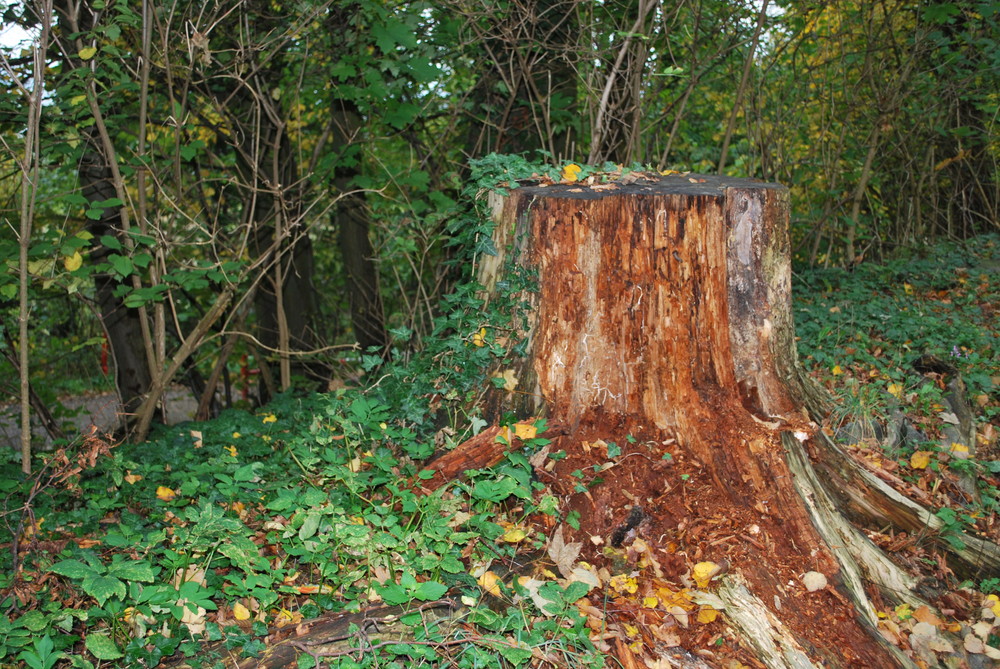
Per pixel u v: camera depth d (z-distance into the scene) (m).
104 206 4.77
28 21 5.57
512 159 4.39
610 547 3.42
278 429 5.16
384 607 3.00
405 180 6.40
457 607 2.98
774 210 3.84
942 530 3.88
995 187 10.86
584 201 3.80
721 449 3.67
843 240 9.48
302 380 8.38
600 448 3.73
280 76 7.48
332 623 2.93
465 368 4.07
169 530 3.59
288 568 3.36
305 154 9.16
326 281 11.47
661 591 3.24
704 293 3.77
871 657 3.20
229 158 8.29
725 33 7.74
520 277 3.92
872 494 3.95
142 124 5.41
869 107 9.69
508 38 6.54
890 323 6.11
